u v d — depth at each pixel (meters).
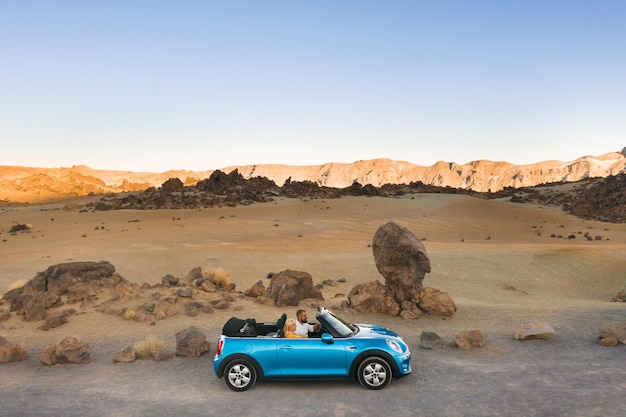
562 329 14.20
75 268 19.73
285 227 91.75
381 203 142.38
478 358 11.25
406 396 8.72
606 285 42.16
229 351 9.23
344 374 9.14
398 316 16.91
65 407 8.52
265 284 35.12
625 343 12.25
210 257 49.94
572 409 7.95
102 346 12.88
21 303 16.73
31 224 96.25
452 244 66.88
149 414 8.12
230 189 171.25
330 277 39.34
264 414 8.02
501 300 29.56
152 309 16.16
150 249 57.16
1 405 8.68
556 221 124.25
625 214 137.88
